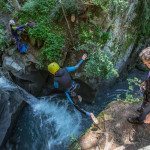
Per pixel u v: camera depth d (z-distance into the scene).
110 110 5.21
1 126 5.91
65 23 7.10
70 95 6.43
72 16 6.96
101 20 6.90
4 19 8.05
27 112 6.88
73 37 6.99
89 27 6.92
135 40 7.87
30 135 6.57
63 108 7.25
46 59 6.93
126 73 8.16
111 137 4.80
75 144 4.86
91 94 7.26
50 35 6.95
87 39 6.83
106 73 6.78
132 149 4.61
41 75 7.16
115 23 7.08
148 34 8.09
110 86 7.76
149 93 4.33
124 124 4.94
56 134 6.72
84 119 7.06
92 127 5.04
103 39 6.89
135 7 7.38
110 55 7.07
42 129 6.76
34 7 7.36
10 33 7.52
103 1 6.79
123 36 7.38
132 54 8.02
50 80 7.25
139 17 7.64
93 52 6.71
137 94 7.60
